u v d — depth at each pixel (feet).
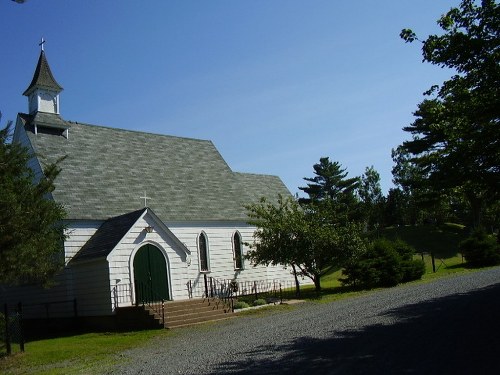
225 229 101.76
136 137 107.65
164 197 97.04
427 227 198.80
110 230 79.36
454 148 38.01
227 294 89.86
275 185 132.67
